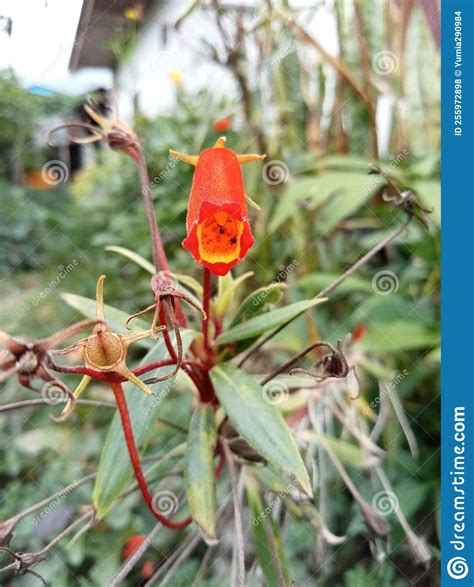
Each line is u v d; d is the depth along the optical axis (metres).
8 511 0.17
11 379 0.19
